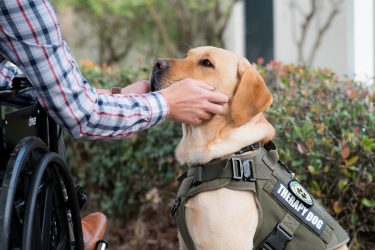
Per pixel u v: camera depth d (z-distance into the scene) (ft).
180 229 8.63
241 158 8.30
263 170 8.25
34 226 6.48
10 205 5.78
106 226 8.52
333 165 10.93
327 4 24.57
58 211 7.25
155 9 31.83
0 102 6.48
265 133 8.67
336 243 8.38
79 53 35.65
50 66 6.38
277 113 11.43
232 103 8.43
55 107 6.61
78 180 15.12
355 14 21.39
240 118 8.36
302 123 11.50
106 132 7.03
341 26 23.98
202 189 8.13
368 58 21.30
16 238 6.34
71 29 35.01
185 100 7.75
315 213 8.36
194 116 7.95
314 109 11.50
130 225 15.01
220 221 8.01
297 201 8.28
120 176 14.42
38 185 6.17
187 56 9.18
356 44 21.45
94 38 35.29
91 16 33.42
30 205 6.00
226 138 8.44
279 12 26.94
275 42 27.30
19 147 6.22
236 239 7.98
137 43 34.83
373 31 21.22
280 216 8.14
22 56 6.31
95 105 6.86
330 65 24.59
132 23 33.45
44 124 7.25
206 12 31.22
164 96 7.57
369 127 11.13
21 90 6.75
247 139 8.43
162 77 8.88
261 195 8.12
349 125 11.26
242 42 29.45
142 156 13.79
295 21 26.03
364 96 11.98
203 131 8.59
